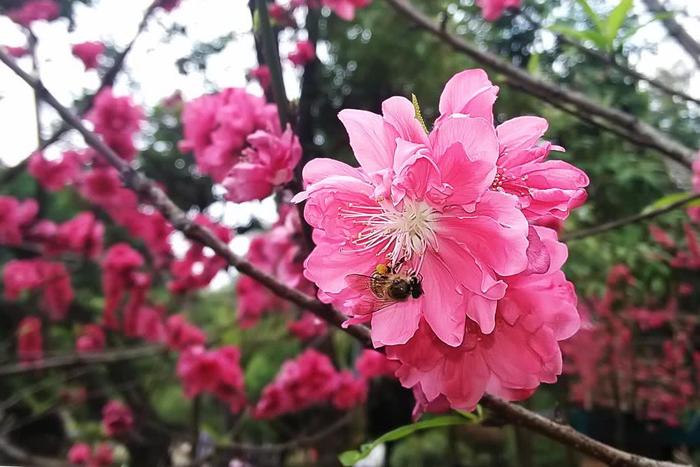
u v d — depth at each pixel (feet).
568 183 0.36
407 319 0.36
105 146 0.60
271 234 0.69
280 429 2.11
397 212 0.36
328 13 1.92
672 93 0.81
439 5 1.68
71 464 2.00
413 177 0.33
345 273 0.36
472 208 0.34
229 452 1.70
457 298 0.35
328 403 1.95
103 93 1.30
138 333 1.82
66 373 2.16
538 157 0.36
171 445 2.03
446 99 0.36
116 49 1.41
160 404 2.72
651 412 1.61
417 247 0.35
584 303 1.48
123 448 2.57
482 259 0.34
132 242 2.53
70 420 2.89
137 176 0.58
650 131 0.99
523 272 0.34
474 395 0.37
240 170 0.50
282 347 2.58
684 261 1.47
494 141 0.33
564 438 0.43
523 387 0.37
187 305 2.30
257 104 0.59
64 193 2.48
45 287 1.88
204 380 1.61
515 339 0.37
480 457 2.04
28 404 2.50
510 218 0.33
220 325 2.43
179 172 2.51
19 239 1.69
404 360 0.37
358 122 0.36
